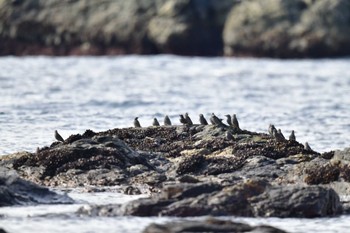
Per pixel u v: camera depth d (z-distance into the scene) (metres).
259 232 56.34
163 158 86.31
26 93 170.88
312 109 158.88
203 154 87.94
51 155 82.38
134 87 192.75
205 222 57.66
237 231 56.97
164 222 62.31
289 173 80.62
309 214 66.44
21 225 62.78
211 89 192.75
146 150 90.56
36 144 103.69
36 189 71.25
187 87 196.00
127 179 79.31
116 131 95.62
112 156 82.25
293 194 67.12
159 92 183.12
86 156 82.44
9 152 97.56
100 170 80.56
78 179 79.62
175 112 148.38
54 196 71.56
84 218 64.75
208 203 65.38
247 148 87.81
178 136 94.69
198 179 76.75
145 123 129.75
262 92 189.00
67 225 62.66
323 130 129.00
